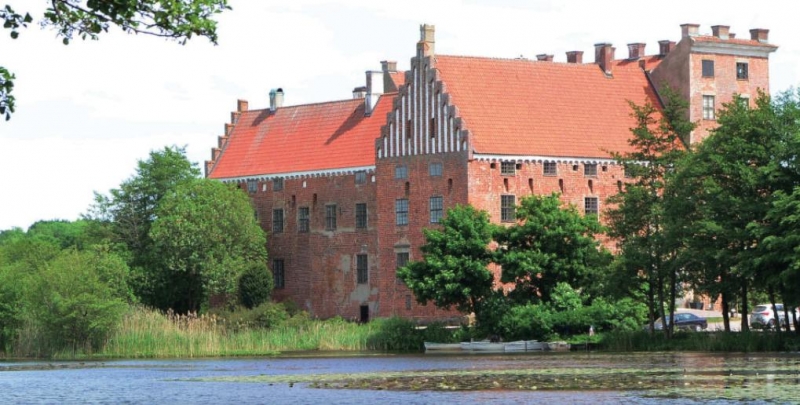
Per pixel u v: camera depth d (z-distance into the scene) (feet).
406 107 535.60
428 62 525.34
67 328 455.63
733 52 566.36
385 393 265.13
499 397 252.42
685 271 418.92
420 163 528.63
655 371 307.99
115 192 619.67
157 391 283.59
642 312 438.81
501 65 542.16
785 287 380.17
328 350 465.88
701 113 557.74
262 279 566.36
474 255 460.96
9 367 383.24
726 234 391.24
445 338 458.91
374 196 559.38
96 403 260.62
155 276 577.84
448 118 515.50
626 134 545.03
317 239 584.40
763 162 399.44
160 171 618.85
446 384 283.18
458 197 510.58
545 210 454.40
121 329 463.42
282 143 618.44
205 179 593.83
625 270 425.28
